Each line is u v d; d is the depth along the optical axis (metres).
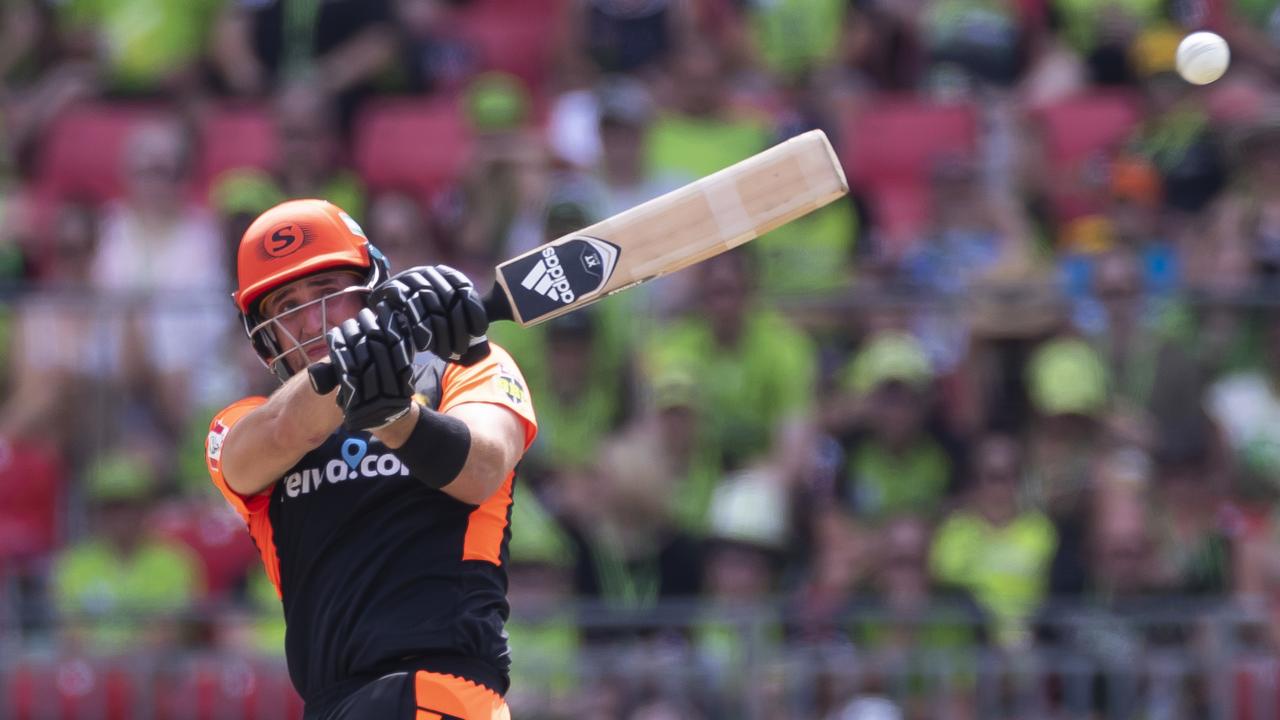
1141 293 30.89
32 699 27.02
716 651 27.25
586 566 28.61
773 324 31.33
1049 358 30.47
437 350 11.47
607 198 34.75
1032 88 40.50
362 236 12.98
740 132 36.94
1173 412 30.09
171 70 40.75
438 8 42.66
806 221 34.62
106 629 28.17
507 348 30.92
